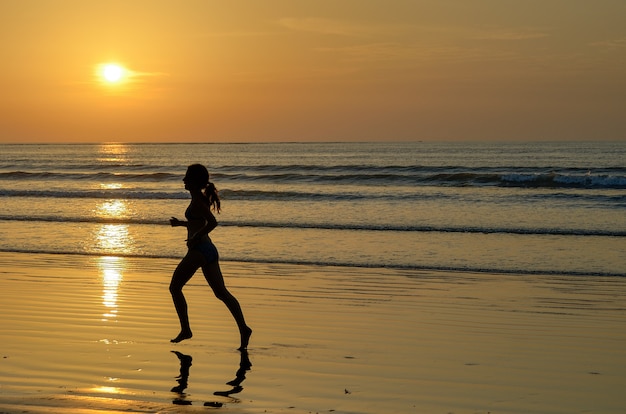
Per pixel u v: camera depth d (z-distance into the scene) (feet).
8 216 69.87
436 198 83.87
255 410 17.89
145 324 27.96
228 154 347.97
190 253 24.67
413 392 19.66
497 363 22.72
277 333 26.89
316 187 107.86
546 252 48.08
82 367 21.89
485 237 55.52
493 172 143.23
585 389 20.02
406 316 29.91
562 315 30.12
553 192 91.61
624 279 38.75
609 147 407.85
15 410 17.17
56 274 40.32
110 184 120.16
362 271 41.63
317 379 20.89
